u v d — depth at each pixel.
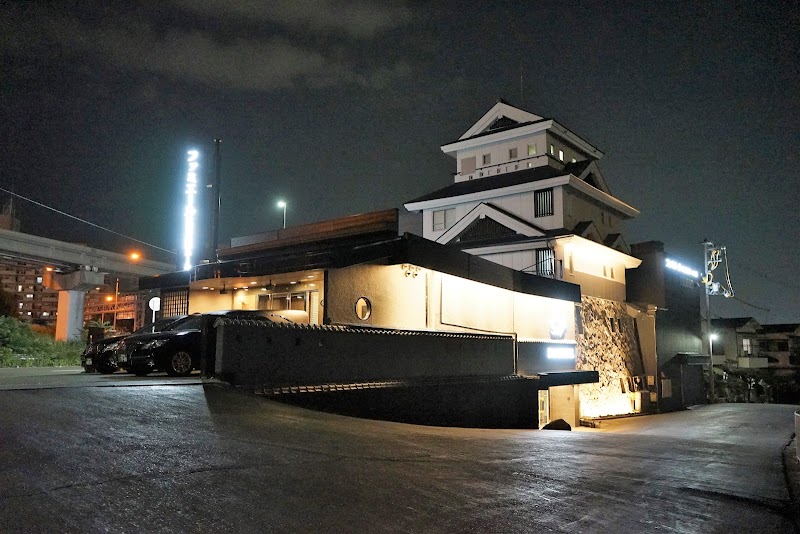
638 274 31.97
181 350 13.24
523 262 26.27
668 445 12.43
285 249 21.05
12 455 5.43
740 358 49.41
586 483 6.83
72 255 38.25
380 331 13.67
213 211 24.73
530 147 29.84
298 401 10.98
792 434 18.19
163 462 5.64
